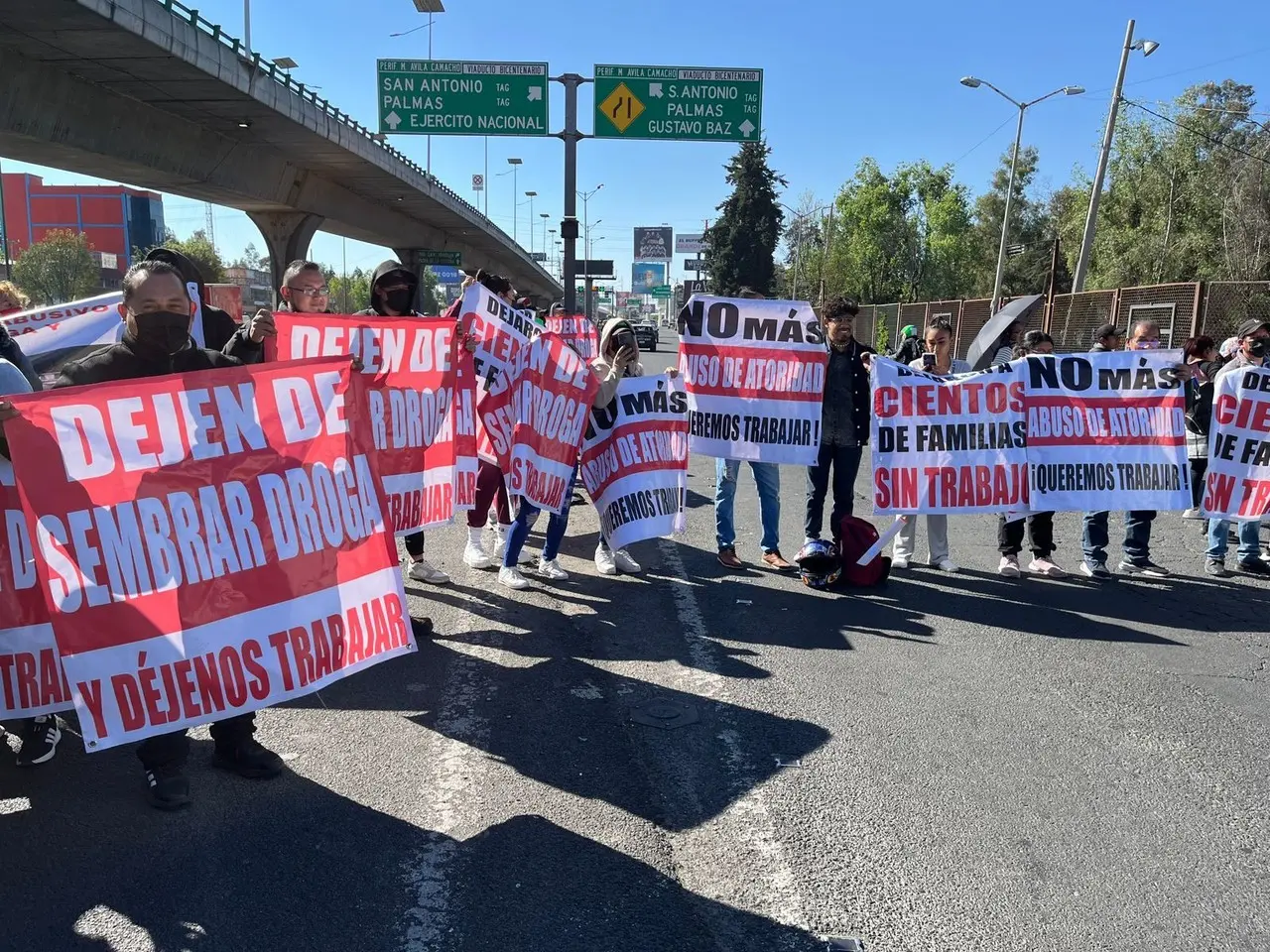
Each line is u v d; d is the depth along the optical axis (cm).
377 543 362
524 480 605
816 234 8488
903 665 485
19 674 337
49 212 11100
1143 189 3778
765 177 7650
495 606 578
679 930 267
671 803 339
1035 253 7012
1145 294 1648
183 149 2597
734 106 1703
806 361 657
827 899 283
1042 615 580
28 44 1830
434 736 392
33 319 584
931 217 6669
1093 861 306
